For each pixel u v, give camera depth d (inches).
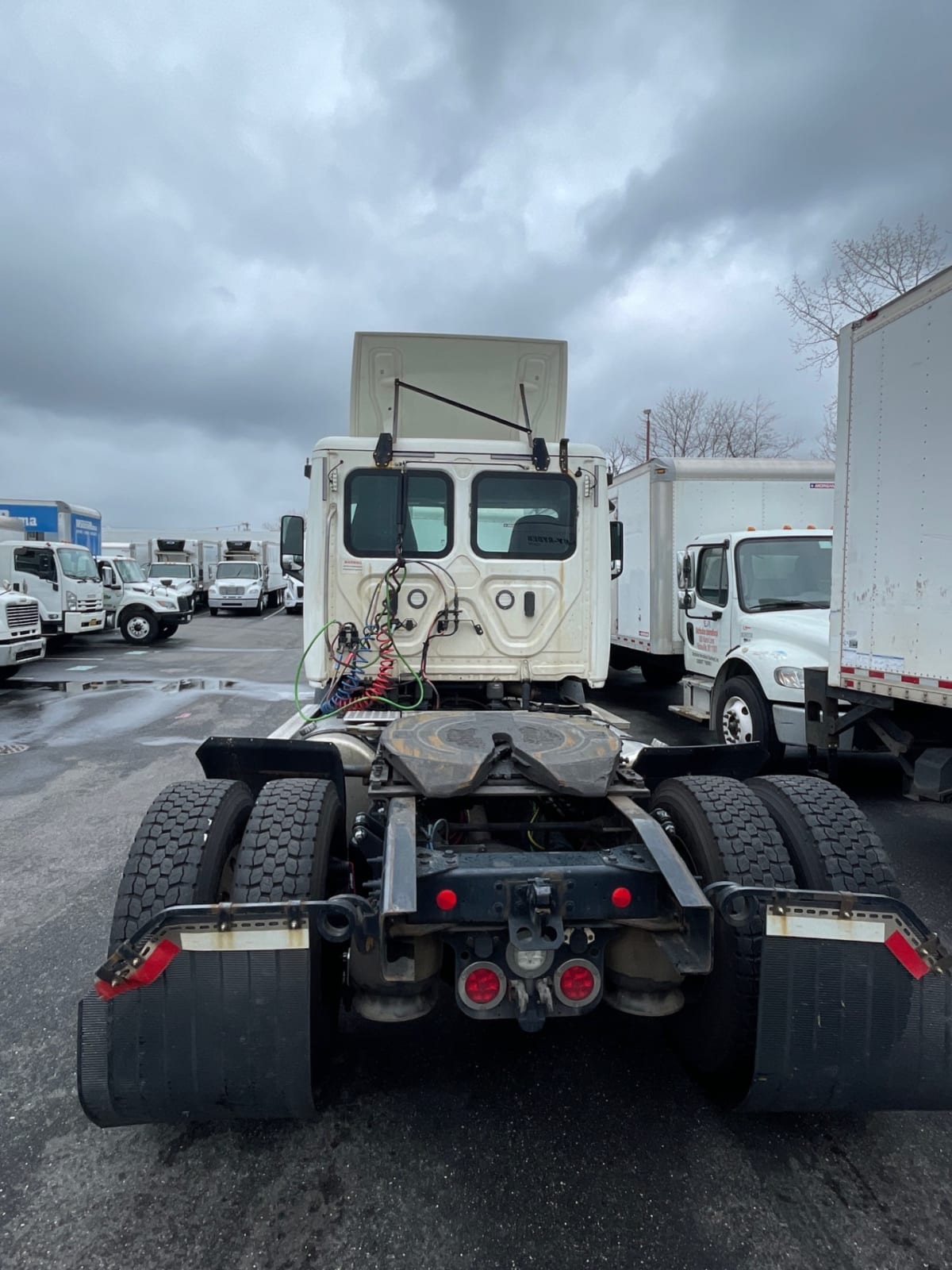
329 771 123.9
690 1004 103.1
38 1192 86.7
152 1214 83.7
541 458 186.1
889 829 217.3
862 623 195.8
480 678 188.2
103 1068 80.7
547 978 86.4
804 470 367.2
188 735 348.2
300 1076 80.3
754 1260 78.0
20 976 135.6
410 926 84.0
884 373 185.8
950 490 166.9
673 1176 89.1
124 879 91.4
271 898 89.1
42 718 388.8
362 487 185.3
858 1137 96.0
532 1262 77.6
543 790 101.8
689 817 102.5
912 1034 83.4
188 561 1414.9
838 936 83.4
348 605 186.4
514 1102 102.3
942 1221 83.3
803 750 303.9
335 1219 83.0
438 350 200.5
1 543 659.4
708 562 319.6
